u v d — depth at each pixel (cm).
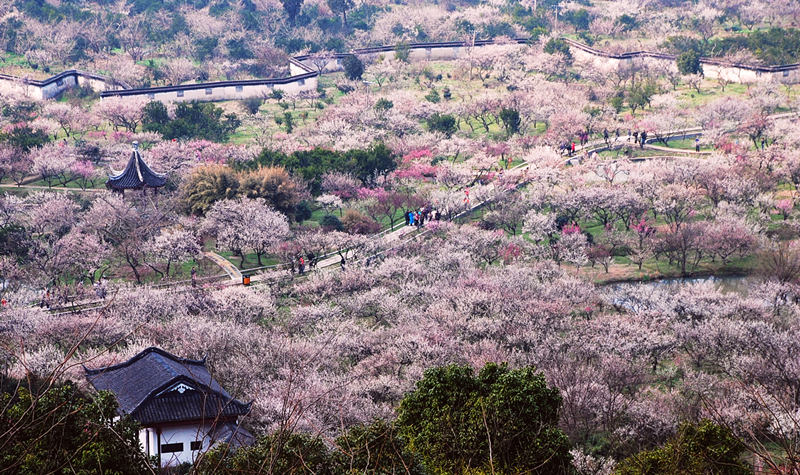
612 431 5375
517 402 3606
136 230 10038
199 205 10944
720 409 5456
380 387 6169
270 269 9750
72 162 12600
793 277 9000
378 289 8388
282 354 6544
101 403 3100
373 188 12444
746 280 9369
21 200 11231
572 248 9881
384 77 19400
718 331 6975
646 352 6925
